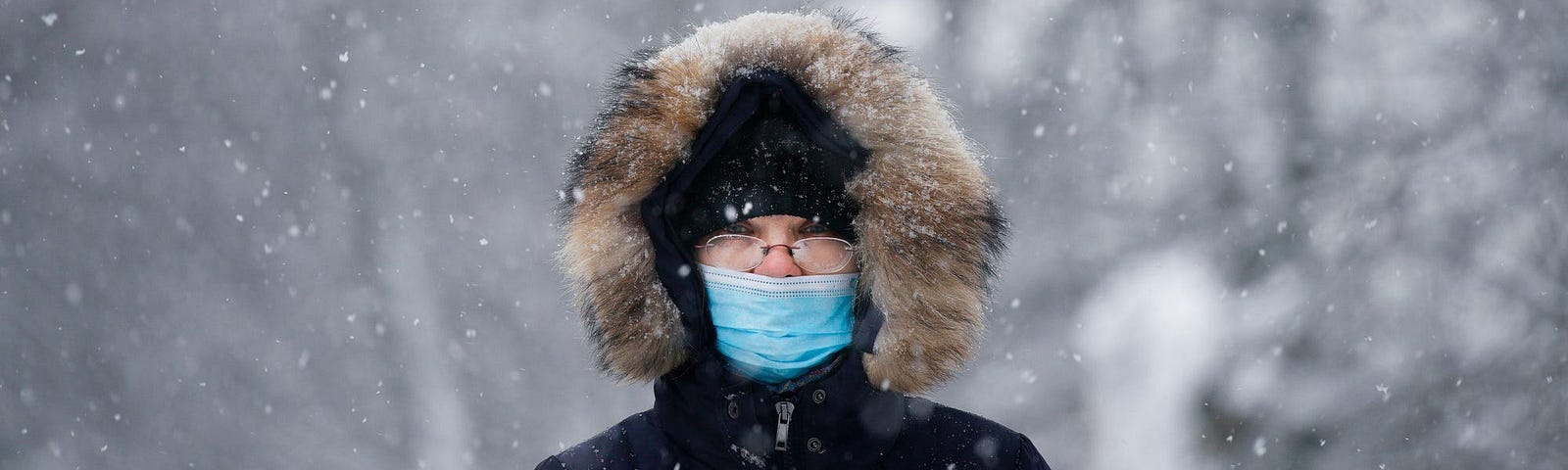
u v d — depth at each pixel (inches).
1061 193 843.4
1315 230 594.2
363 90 1366.9
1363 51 726.5
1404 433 464.1
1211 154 761.6
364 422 815.7
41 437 855.7
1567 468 470.3
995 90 1003.9
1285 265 560.7
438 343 902.4
